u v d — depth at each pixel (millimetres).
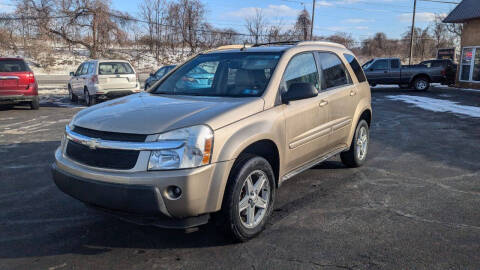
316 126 4629
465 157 6824
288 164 4230
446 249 3484
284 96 4012
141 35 50469
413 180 5516
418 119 11320
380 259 3309
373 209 4441
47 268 3219
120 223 4094
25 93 12648
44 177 5664
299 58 4598
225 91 4215
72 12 45469
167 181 3025
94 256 3420
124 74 14445
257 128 3609
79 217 4262
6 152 7113
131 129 3203
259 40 47094
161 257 3391
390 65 21500
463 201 4695
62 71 42312
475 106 14211
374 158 6770
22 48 45500
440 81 21109
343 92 5281
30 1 44375
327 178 5613
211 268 3195
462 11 21797
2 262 3307
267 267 3195
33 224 4074
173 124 3211
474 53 21719
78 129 3557
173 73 4895
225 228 3447
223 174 3262
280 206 4547
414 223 4051
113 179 3111
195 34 50844
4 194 4969
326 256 3367
